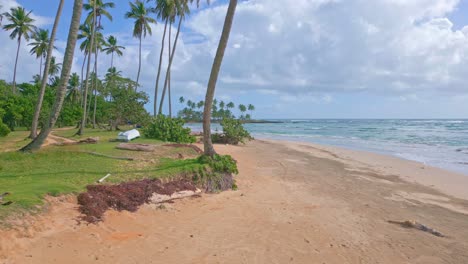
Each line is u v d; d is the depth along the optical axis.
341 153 22.41
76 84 52.03
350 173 14.61
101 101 50.44
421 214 8.70
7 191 6.00
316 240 6.45
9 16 39.53
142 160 10.69
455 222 8.12
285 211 8.23
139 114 30.88
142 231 6.09
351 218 8.00
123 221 6.25
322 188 11.26
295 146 26.98
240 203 8.70
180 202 8.04
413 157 21.14
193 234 6.29
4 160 9.64
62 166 9.05
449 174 15.01
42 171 8.30
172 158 11.70
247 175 12.67
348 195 10.41
